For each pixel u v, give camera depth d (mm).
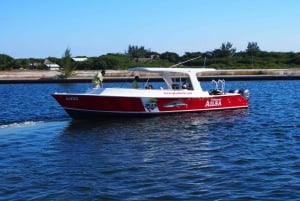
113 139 20453
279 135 21141
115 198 12078
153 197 12094
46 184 13367
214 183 13250
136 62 111500
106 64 104750
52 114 30531
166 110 27516
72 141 20188
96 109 26062
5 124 25594
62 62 83875
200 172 14469
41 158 16875
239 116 27844
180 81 28906
